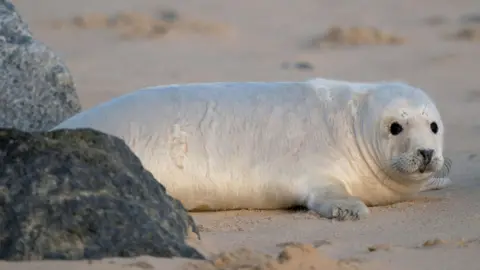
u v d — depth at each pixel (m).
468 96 39.69
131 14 63.31
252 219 19.41
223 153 20.33
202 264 14.52
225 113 20.64
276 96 21.00
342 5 74.88
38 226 14.84
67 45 55.94
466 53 51.53
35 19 65.75
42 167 15.44
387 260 15.26
